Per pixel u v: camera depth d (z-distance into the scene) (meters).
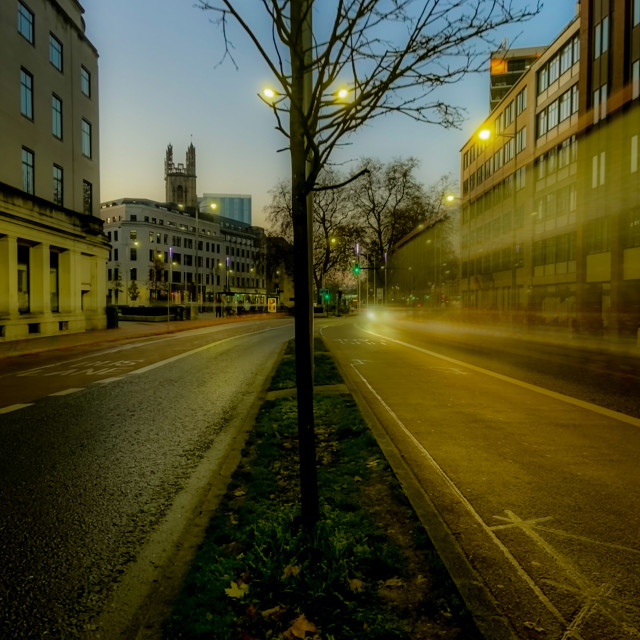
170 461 5.85
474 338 27.14
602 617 2.65
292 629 2.40
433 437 6.51
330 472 4.79
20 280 25.20
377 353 18.22
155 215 100.69
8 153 22.78
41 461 5.82
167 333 32.84
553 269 38.12
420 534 3.37
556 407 8.45
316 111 3.22
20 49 23.73
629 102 27.44
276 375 12.08
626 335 25.16
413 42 3.22
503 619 2.46
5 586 3.16
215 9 3.27
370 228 66.56
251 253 132.12
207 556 3.16
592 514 4.04
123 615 2.85
